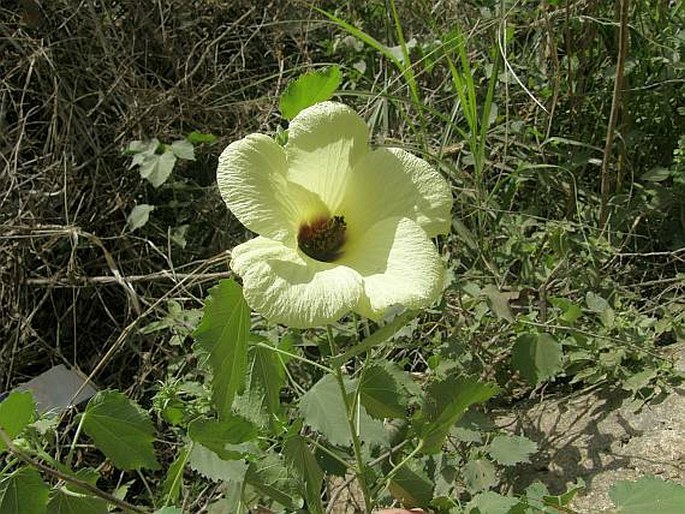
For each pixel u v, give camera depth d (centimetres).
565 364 61
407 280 34
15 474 36
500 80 78
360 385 42
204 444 39
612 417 58
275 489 42
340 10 96
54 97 81
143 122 85
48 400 63
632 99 79
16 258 74
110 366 74
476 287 59
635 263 73
